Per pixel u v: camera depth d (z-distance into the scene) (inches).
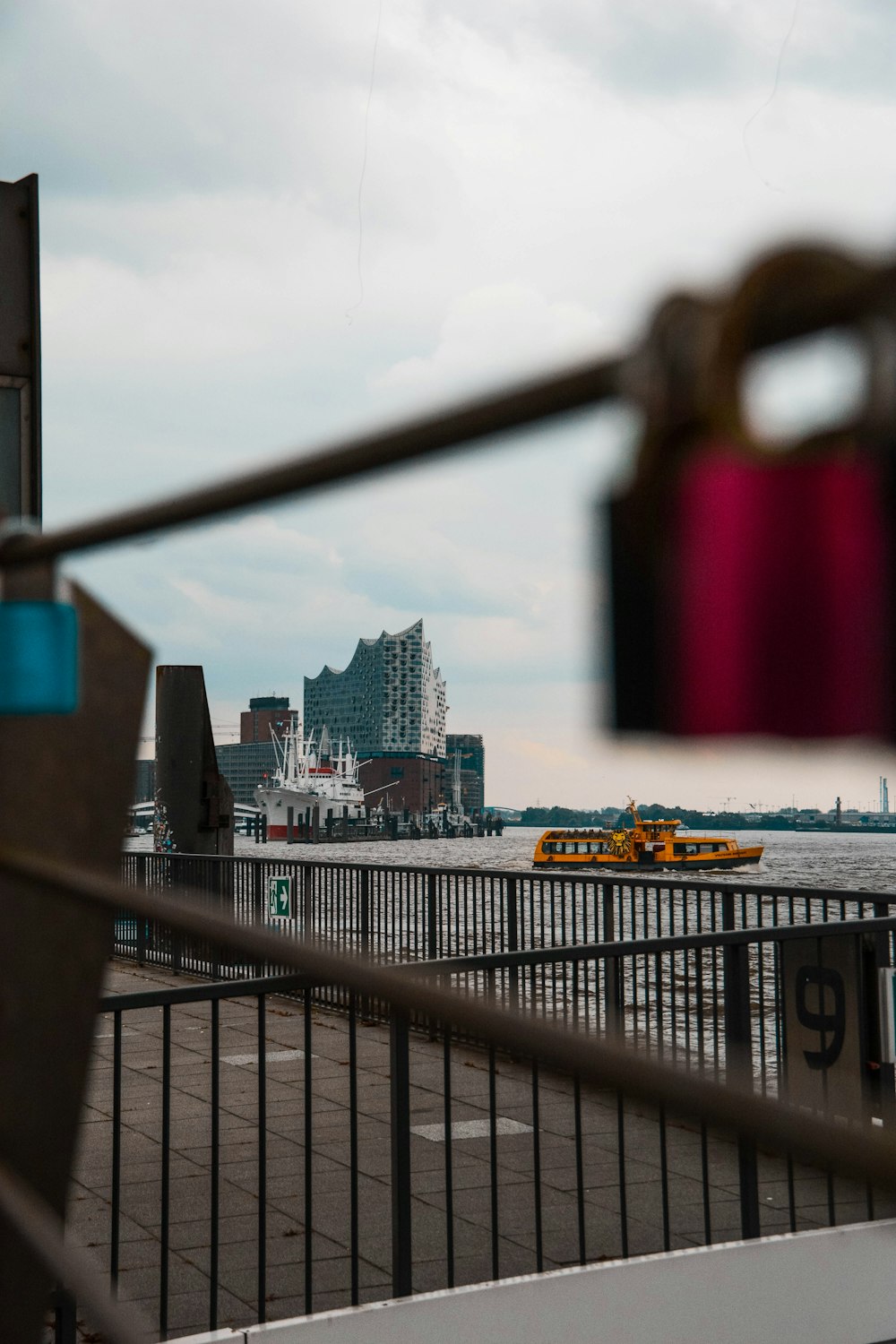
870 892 297.1
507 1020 26.5
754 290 18.2
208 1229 241.9
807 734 18.4
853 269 17.4
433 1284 211.3
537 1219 185.0
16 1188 53.7
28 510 242.2
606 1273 185.0
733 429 19.0
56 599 52.9
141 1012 505.4
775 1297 193.6
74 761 57.4
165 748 745.6
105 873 57.9
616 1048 24.5
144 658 59.3
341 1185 269.1
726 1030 219.0
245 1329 166.4
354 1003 178.7
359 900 498.3
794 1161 200.5
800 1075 242.4
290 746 4042.8
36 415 242.8
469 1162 281.9
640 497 20.0
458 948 436.1
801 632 18.5
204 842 740.7
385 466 27.0
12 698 45.8
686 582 19.4
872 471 18.3
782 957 248.1
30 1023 57.7
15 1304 55.2
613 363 20.5
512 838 5339.6
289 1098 350.6
